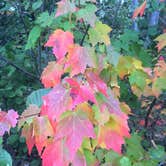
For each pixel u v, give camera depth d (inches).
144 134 105.3
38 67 121.7
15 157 121.8
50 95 51.6
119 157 65.7
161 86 82.2
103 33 65.5
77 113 50.1
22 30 137.3
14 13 133.4
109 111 53.2
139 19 138.9
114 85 69.7
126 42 106.7
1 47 134.1
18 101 122.7
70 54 56.8
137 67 75.2
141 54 105.2
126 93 98.7
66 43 58.3
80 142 47.9
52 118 50.0
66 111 50.2
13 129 118.3
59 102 50.2
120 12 144.8
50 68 59.9
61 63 59.3
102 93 54.1
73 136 48.2
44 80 60.0
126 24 142.2
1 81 126.3
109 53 64.2
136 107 106.8
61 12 64.0
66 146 48.7
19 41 139.8
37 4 105.7
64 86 52.2
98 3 139.6
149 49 124.8
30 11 124.1
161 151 80.4
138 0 146.9
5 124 55.8
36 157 123.4
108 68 68.7
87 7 65.1
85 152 55.2
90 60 56.1
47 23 82.5
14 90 126.0
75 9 63.9
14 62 126.3
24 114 57.6
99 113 52.7
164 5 118.6
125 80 97.7
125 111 76.3
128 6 150.0
